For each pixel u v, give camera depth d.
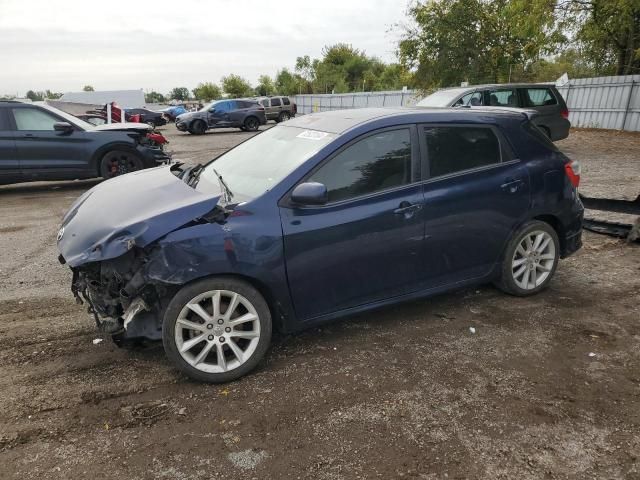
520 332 3.81
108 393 3.08
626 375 3.23
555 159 4.36
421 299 3.91
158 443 2.65
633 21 20.17
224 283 3.11
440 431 2.72
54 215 7.84
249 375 3.28
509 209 4.08
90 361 3.45
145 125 10.62
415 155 3.72
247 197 3.37
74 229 3.23
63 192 9.94
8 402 2.99
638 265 5.19
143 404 2.98
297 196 3.16
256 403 2.98
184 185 3.57
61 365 3.40
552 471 2.44
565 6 17.33
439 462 2.50
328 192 3.40
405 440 2.65
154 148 10.38
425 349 3.57
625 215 7.19
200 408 2.94
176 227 2.99
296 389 3.12
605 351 3.53
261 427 2.77
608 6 17.31
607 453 2.55
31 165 9.36
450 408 2.91
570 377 3.22
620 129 19.08
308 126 3.98
